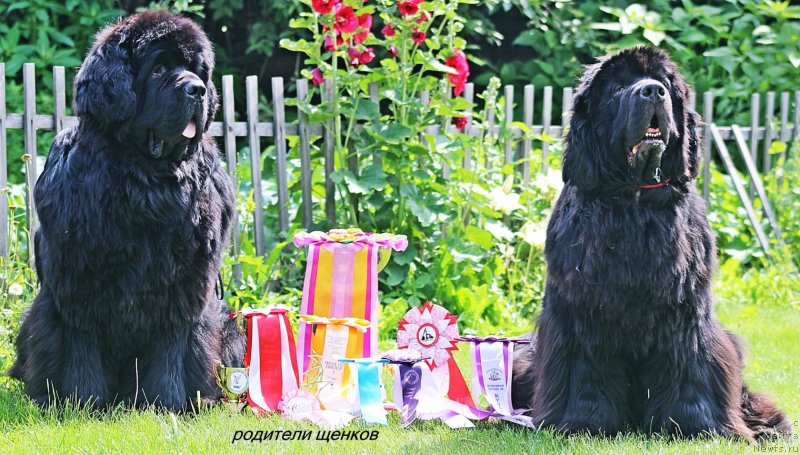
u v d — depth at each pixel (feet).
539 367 23.45
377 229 36.32
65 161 23.06
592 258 21.61
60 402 23.54
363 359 24.36
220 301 27.02
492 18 59.72
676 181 22.00
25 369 25.00
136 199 22.72
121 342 24.12
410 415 23.66
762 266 46.42
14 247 31.63
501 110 39.50
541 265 38.55
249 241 35.68
